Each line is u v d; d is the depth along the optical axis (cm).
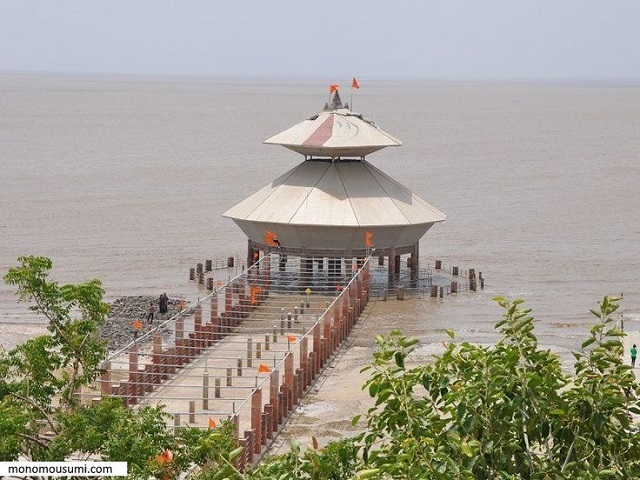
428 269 12312
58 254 13025
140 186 19738
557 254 13588
